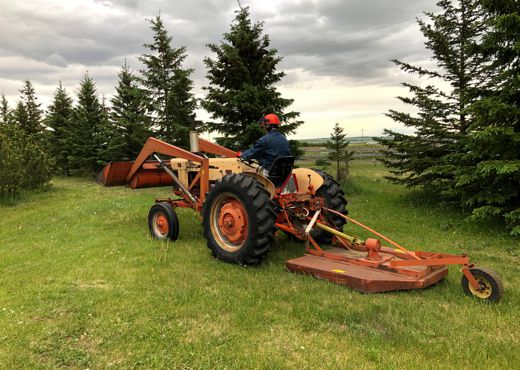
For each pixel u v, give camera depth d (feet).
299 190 17.19
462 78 26.07
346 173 37.91
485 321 10.05
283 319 10.32
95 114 64.03
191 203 19.83
